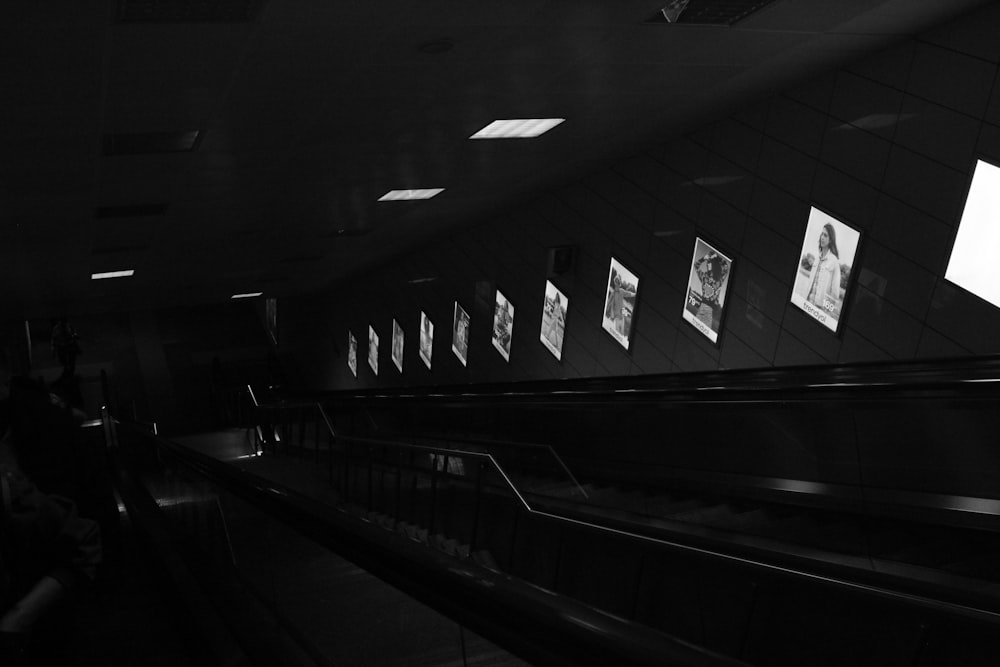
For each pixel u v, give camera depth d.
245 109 8.58
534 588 1.76
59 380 18.81
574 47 8.09
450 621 2.26
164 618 4.46
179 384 31.83
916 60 8.92
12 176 9.52
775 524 6.75
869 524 6.93
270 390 27.56
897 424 6.84
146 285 21.52
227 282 23.70
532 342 17.83
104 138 8.81
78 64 6.62
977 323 8.46
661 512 8.09
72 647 4.10
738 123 11.69
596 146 12.88
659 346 13.83
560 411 11.92
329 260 22.52
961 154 8.52
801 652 3.86
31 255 14.55
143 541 5.41
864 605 3.51
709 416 9.06
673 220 13.24
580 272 15.89
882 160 9.47
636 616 5.38
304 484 14.16
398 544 2.35
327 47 7.13
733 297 12.03
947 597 3.47
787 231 10.98
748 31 8.23
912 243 9.15
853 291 9.96
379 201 15.10
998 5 7.99
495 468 7.62
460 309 21.30
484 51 7.88
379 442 10.38
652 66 9.07
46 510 2.13
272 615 3.77
